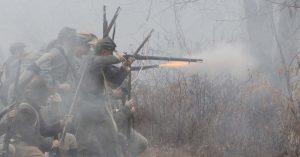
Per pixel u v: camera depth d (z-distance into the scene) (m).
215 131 18.16
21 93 12.54
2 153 12.14
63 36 15.33
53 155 13.23
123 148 14.63
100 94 14.38
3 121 12.50
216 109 18.48
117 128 14.54
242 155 17.44
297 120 16.34
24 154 12.32
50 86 13.91
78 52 15.25
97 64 14.08
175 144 18.94
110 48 14.36
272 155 17.02
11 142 12.35
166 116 19.47
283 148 16.94
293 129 16.34
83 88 14.24
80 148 14.02
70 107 14.09
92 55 14.32
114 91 15.16
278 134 17.05
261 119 17.72
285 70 17.22
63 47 15.27
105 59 14.05
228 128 18.22
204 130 18.45
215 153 17.67
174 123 19.31
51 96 14.03
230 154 17.62
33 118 12.51
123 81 15.23
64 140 13.47
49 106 14.01
